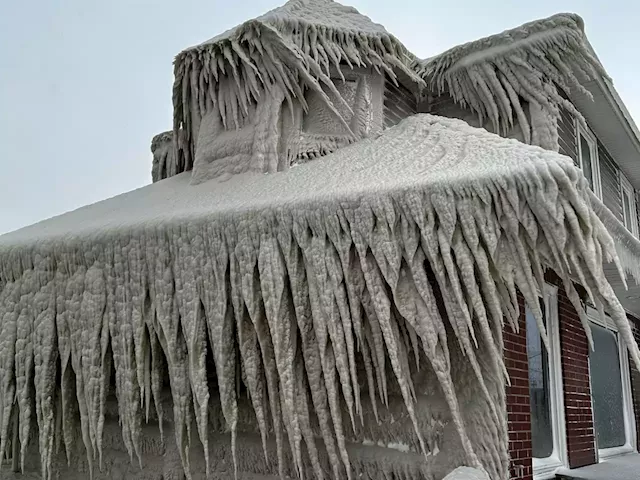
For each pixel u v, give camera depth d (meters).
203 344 3.77
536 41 6.04
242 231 3.67
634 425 9.50
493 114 6.20
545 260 3.26
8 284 4.35
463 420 3.63
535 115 6.04
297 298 3.50
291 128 5.43
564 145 7.59
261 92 5.49
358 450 3.88
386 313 3.32
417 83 6.45
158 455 4.57
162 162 8.47
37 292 4.23
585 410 7.09
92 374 3.98
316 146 5.42
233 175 5.36
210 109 5.87
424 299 3.23
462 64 6.34
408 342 3.66
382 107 5.95
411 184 3.32
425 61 6.79
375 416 3.84
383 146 4.75
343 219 3.42
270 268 3.54
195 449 4.45
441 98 6.75
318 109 5.59
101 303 4.03
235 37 5.50
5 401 4.17
